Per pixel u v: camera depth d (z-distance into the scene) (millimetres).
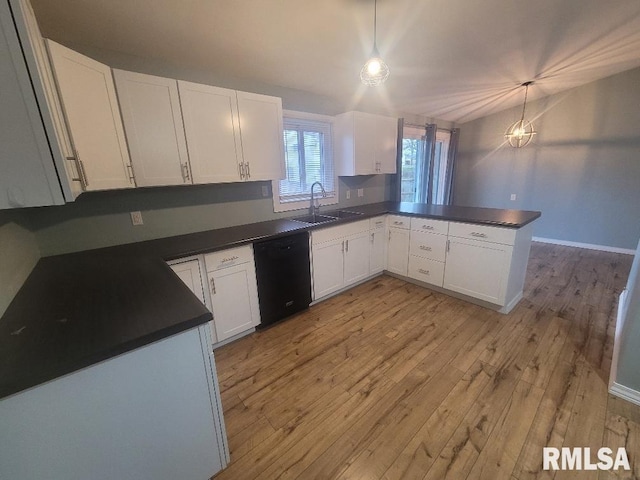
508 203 5238
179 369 1062
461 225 2705
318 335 2381
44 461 853
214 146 2150
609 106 4047
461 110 4605
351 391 1775
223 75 2436
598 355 2014
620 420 1498
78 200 1938
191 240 2215
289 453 1400
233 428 1545
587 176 4375
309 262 2691
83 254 1924
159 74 2115
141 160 1849
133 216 2162
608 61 3398
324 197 3428
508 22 2211
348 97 3342
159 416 1047
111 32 1727
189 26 1779
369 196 4023
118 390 938
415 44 2314
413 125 4355
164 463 1096
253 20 1802
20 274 1434
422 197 4883
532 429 1472
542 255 4215
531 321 2477
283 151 2566
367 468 1317
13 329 999
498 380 1816
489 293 2627
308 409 1654
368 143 3391
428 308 2758
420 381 1836
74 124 1410
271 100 2422
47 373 779
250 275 2283
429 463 1326
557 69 3406
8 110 846
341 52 2297
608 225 4297
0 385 732
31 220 1765
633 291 1769
